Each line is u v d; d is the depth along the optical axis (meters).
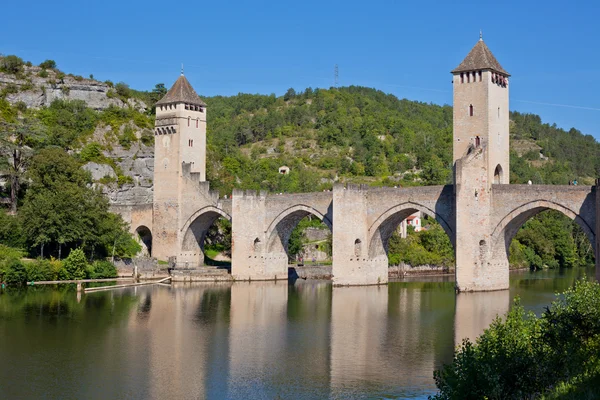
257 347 80.50
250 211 140.75
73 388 64.69
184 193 148.88
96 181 168.38
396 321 95.50
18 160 156.75
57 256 139.00
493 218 117.56
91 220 137.00
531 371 46.69
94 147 173.12
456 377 47.38
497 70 120.19
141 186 175.12
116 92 198.62
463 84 120.75
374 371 70.62
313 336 86.12
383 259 134.75
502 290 120.75
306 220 194.88
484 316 98.19
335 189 128.62
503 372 46.66
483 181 117.44
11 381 66.50
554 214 194.62
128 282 134.38
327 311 103.75
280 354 77.25
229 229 170.88
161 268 142.88
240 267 140.00
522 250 177.50
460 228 116.44
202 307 106.19
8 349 77.81
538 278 149.12
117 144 178.62
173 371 70.38
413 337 85.44
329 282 143.00
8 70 192.50
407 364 73.19
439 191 120.88
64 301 108.25
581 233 195.50
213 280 138.50
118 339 83.25
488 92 118.38
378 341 83.44
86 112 185.12
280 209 140.25
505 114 123.31
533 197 112.56
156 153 152.62
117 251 146.50
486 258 118.06
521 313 53.09
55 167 141.50
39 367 71.12
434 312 102.12
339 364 73.25
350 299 115.69
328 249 181.75
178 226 149.12
